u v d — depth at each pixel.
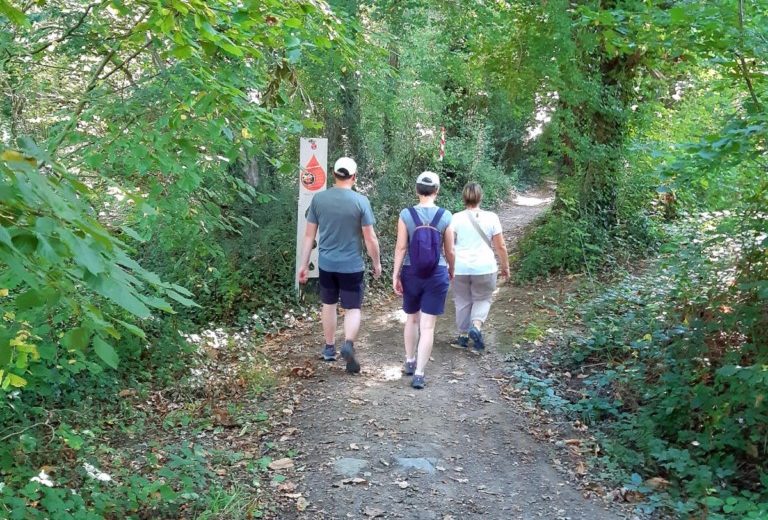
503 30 11.52
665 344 6.65
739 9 4.82
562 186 12.69
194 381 6.93
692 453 5.36
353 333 6.98
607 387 6.80
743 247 5.67
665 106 12.82
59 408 5.85
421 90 14.20
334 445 5.34
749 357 5.55
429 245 6.45
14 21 2.75
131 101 4.75
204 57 4.82
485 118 20.89
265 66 6.00
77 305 2.08
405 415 5.96
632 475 4.97
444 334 8.55
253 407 6.25
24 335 3.10
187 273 8.77
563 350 7.87
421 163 15.27
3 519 3.64
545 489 4.79
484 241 7.79
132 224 5.13
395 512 4.36
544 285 10.91
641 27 6.00
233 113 4.96
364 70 8.45
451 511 4.41
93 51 5.42
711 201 6.27
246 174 10.30
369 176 12.98
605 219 12.26
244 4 4.09
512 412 6.18
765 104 5.27
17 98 5.61
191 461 4.65
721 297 5.72
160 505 4.32
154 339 7.38
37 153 1.85
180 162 4.77
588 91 11.28
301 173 9.12
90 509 4.08
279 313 9.61
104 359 1.98
